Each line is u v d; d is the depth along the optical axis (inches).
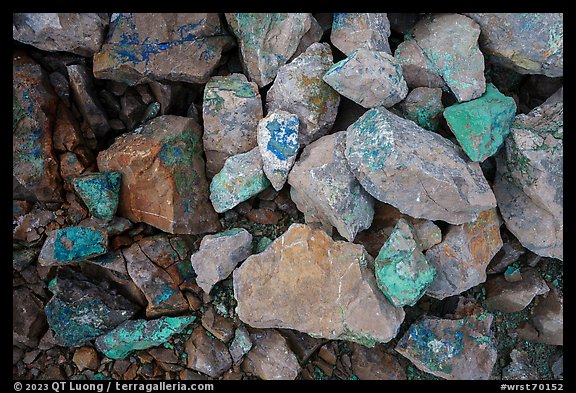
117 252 24.2
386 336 21.9
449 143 23.1
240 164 23.9
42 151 23.8
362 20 23.9
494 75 25.7
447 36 23.9
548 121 23.6
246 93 24.2
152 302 24.0
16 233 24.0
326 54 24.3
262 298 22.8
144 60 24.0
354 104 25.0
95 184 23.3
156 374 24.2
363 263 22.6
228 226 25.0
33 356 24.3
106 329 24.1
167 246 24.5
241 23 24.2
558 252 23.6
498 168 24.5
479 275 23.4
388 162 21.6
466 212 22.7
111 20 24.4
